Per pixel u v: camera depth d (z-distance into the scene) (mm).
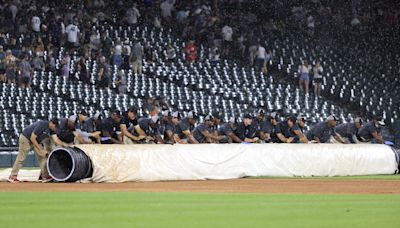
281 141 71938
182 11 118250
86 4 112500
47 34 104625
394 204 38250
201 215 32812
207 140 68812
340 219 31812
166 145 60312
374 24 128250
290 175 65625
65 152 57281
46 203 38156
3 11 102812
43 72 100062
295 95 111938
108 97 100250
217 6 121562
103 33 109438
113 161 56906
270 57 117625
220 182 56906
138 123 64000
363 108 113250
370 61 122000
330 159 67688
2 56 96125
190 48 112938
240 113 106375
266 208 35844
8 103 93438
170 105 104188
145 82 105875
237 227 28953
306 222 30672
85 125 62312
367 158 70062
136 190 47375
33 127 57156
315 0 126375
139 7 117312
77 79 101375
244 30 118938
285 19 123750
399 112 112500
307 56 119375
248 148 64125
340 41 124125
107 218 31688
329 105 111812
